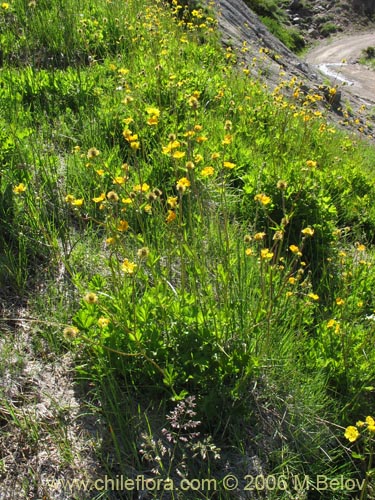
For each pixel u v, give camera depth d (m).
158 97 4.98
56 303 3.04
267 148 5.19
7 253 3.22
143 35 6.96
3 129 4.07
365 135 10.89
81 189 3.78
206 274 3.05
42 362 2.73
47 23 6.28
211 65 7.25
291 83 6.73
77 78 5.18
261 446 2.65
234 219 3.98
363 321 3.59
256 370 2.75
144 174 4.00
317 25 43.00
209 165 4.30
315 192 4.43
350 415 3.03
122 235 3.48
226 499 2.39
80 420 2.52
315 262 4.04
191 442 2.42
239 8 18.08
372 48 38.88
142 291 3.07
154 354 2.58
